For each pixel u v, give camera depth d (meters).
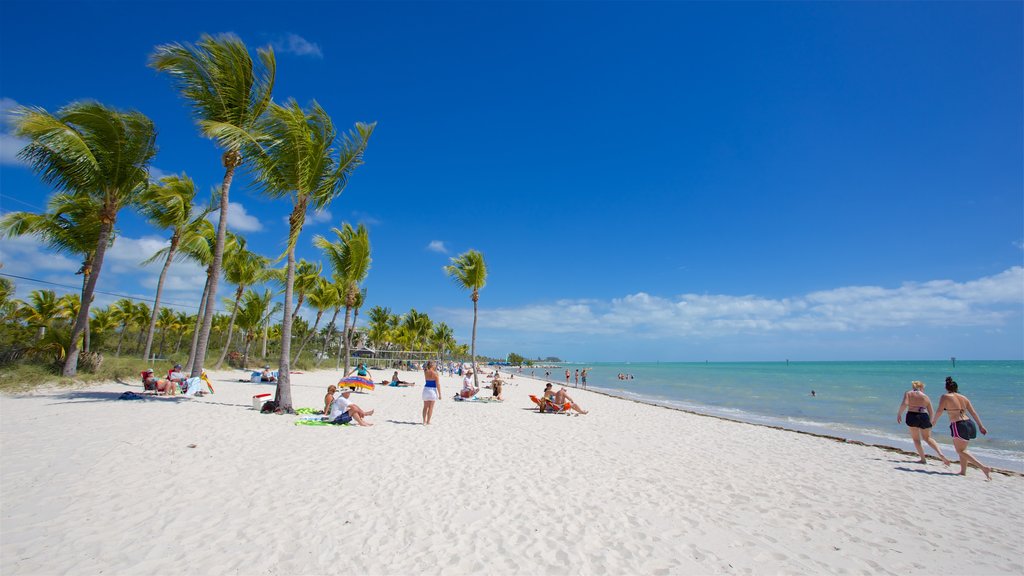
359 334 62.59
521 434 10.10
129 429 8.05
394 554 3.78
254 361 35.59
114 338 42.53
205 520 4.27
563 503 5.35
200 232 20.27
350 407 9.96
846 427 15.05
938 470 8.09
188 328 50.44
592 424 12.40
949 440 12.70
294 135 10.99
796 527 4.98
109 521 4.12
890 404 23.11
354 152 12.66
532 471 6.77
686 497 5.85
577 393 27.88
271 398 11.98
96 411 9.76
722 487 6.43
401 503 5.04
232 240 21.39
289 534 4.06
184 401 12.16
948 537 4.87
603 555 3.99
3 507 4.31
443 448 8.05
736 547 4.34
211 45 11.73
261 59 12.12
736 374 65.69
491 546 4.04
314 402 14.57
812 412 19.58
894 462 8.68
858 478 7.34
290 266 11.80
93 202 15.07
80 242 15.89
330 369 40.31
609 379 55.50
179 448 6.89
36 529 3.87
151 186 15.66
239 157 13.23
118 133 13.12
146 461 6.09
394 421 10.98
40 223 14.80
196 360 13.55
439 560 3.71
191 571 3.31
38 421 8.37
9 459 5.85
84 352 15.27
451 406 15.12
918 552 4.44
